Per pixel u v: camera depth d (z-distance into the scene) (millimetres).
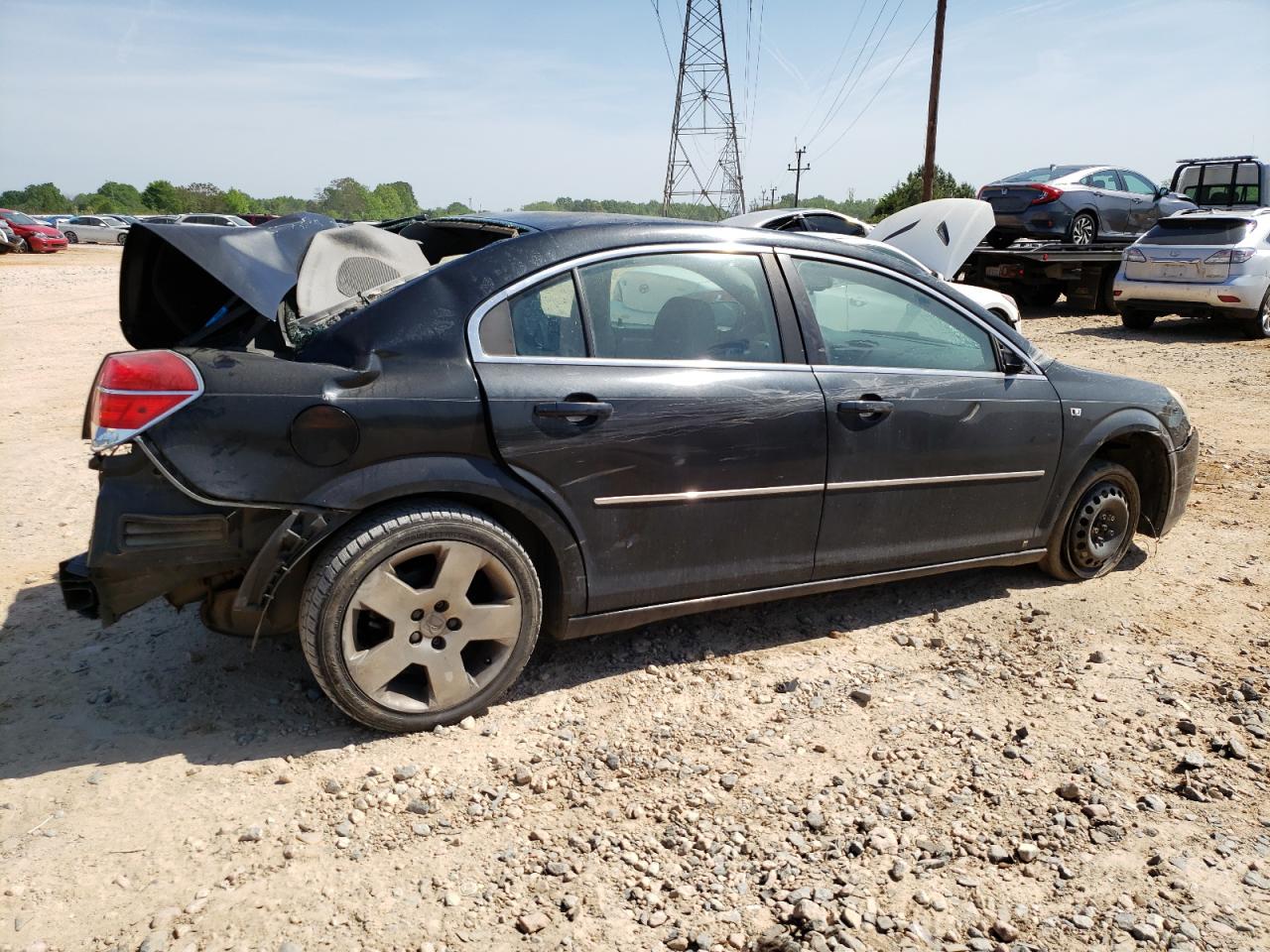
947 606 4285
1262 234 13156
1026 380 4145
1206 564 4848
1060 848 2652
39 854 2482
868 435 3680
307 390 2812
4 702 3254
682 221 3586
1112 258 16094
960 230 10961
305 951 2193
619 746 3100
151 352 2785
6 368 10297
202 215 32125
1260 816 2814
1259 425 8023
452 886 2438
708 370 3420
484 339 3086
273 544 2787
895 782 2939
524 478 3094
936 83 26031
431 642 3059
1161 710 3408
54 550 4734
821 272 3764
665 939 2285
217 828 2617
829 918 2354
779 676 3604
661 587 3436
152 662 3549
